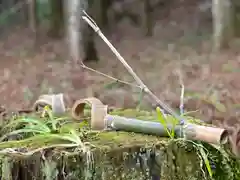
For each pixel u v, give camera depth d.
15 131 2.77
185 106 6.36
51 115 2.93
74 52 11.23
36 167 2.41
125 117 2.97
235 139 3.47
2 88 8.52
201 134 2.50
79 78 9.37
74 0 11.03
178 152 2.51
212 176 2.59
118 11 19.39
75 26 11.16
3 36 17.73
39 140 2.62
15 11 19.27
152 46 15.43
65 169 2.39
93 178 2.41
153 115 3.18
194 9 19.62
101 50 14.62
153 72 10.35
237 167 2.71
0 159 2.42
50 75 9.93
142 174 2.46
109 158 2.42
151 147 2.47
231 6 14.22
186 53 13.59
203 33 17.44
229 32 13.58
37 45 15.43
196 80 9.06
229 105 6.27
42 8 18.77
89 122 2.95
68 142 2.56
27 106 6.77
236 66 10.60
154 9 20.11
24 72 10.54
